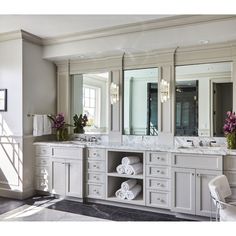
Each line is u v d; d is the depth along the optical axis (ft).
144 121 13.05
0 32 12.92
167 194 10.66
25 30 12.64
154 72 12.91
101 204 12.19
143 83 13.14
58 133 14.56
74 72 14.96
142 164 12.14
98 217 10.52
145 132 13.03
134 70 13.35
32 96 13.74
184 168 10.14
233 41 10.96
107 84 13.96
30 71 13.60
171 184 10.43
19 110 13.12
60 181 12.92
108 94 13.88
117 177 12.74
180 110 12.25
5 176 13.47
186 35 10.85
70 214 10.84
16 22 11.49
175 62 12.35
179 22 10.89
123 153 13.20
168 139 12.38
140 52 12.95
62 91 15.31
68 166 12.69
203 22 10.55
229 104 11.35
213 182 7.43
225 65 11.43
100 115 14.17
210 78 11.71
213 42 11.14
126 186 11.60
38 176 13.61
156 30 11.46
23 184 13.02
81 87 14.89
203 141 11.71
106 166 11.94
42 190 13.48
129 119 13.42
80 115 14.84
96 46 12.82
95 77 14.38
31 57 13.66
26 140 13.26
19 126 13.12
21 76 13.07
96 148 12.15
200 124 11.85
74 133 14.97
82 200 12.43
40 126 13.89
